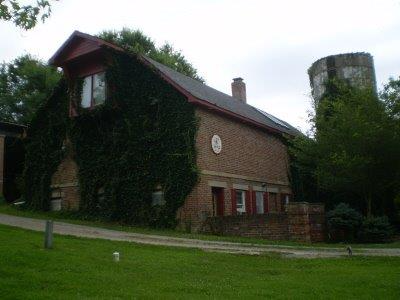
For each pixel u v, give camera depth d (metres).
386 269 11.14
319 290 8.66
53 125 26.42
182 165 20.98
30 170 27.25
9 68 47.84
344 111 21.62
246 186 24.23
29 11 9.31
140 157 22.25
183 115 21.36
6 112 44.75
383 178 21.19
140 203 21.84
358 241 19.12
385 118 20.84
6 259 9.34
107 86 23.02
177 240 16.12
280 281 9.51
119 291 7.76
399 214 22.23
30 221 19.03
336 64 30.98
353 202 24.84
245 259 12.41
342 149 21.08
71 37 23.86
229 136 23.56
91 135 24.52
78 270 9.12
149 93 22.44
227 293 8.16
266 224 19.12
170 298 7.48
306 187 28.14
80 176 24.45
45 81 45.62
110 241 14.20
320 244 17.05
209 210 20.95
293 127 35.34
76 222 20.59
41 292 7.30
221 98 27.17
